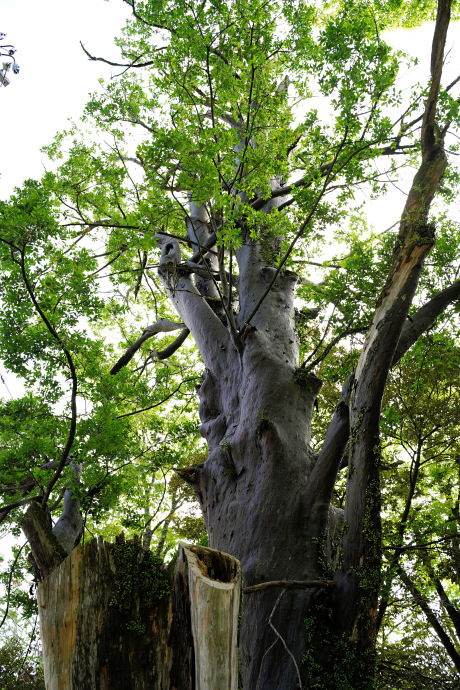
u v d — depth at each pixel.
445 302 6.99
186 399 11.57
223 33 6.94
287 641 5.41
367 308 6.54
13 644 11.23
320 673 5.09
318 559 5.96
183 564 3.21
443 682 8.30
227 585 2.91
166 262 10.13
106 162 11.07
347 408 6.29
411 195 6.42
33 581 4.77
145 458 8.75
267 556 6.05
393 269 6.10
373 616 5.26
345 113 5.94
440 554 9.48
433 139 6.67
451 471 10.81
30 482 7.01
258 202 8.72
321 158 6.69
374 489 5.43
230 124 9.67
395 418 7.84
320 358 7.03
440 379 9.90
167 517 14.77
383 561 5.57
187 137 5.57
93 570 3.32
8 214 5.70
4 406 7.47
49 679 3.13
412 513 11.04
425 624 11.59
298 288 8.52
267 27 6.73
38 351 6.76
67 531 6.62
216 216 9.93
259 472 6.74
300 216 7.07
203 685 2.77
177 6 6.86
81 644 3.16
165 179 6.56
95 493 6.63
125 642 3.18
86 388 7.69
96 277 10.57
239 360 8.07
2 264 6.51
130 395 9.15
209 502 7.27
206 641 2.80
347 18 6.48
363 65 5.77
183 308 9.66
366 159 6.62
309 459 6.80
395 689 7.85
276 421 6.98
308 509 6.25
